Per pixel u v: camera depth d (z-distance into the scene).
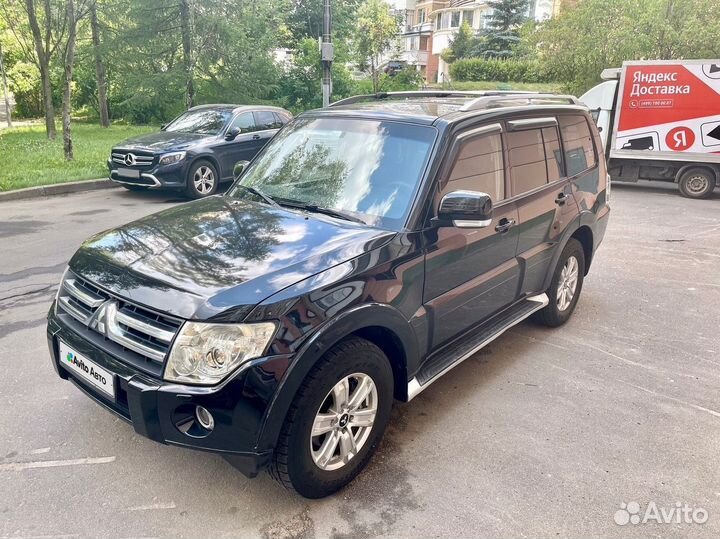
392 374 3.04
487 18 41.78
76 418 3.40
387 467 3.06
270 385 2.39
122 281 2.68
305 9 29.61
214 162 10.41
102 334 2.67
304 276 2.60
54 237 7.30
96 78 24.59
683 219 9.73
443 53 44.22
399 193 3.22
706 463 3.15
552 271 4.56
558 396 3.85
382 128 3.54
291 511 2.71
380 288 2.81
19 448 3.11
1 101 31.70
